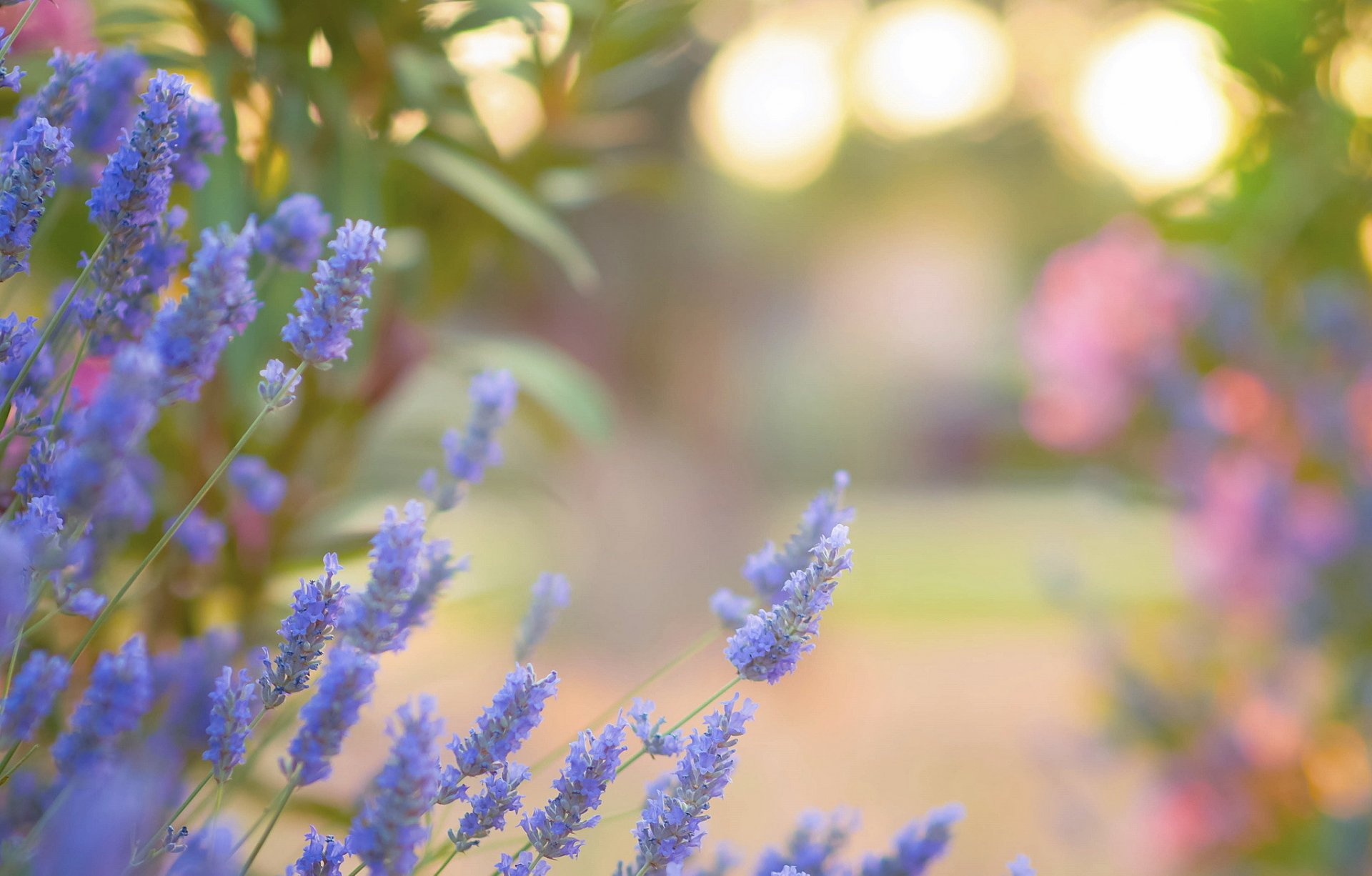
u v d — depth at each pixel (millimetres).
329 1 849
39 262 830
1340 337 1461
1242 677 1615
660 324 3754
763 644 563
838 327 6961
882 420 7914
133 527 669
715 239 3809
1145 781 1795
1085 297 1662
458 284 1123
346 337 567
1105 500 1692
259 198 859
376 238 564
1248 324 1552
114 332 602
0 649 502
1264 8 1257
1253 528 1523
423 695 531
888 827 2332
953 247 8281
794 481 7480
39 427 575
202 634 850
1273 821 1561
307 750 535
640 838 562
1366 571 1437
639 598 3807
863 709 3293
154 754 609
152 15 847
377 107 927
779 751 2869
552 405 1039
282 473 905
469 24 874
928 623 4492
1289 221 1359
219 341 544
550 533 2256
